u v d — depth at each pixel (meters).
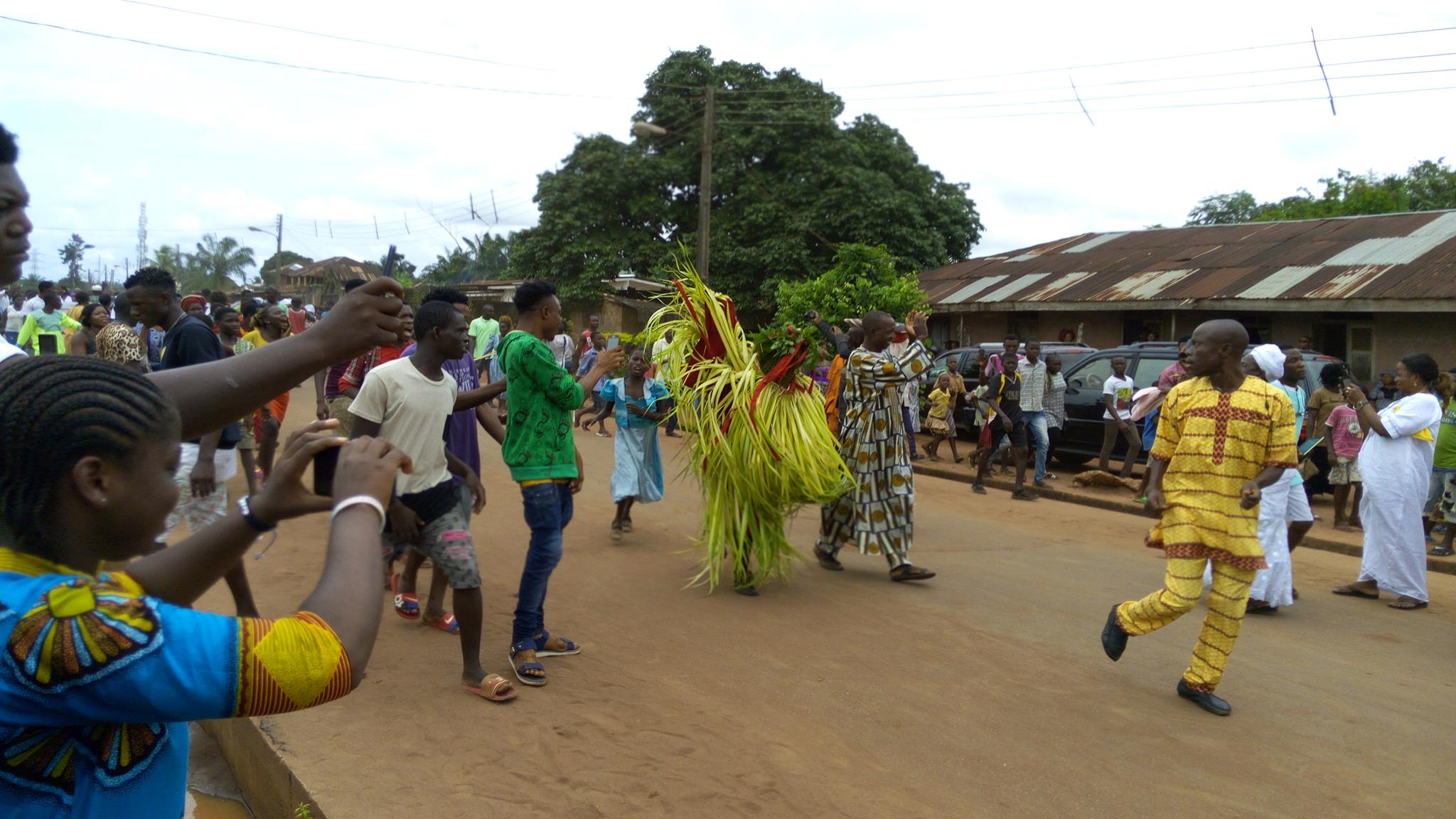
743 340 6.25
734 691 4.50
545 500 4.49
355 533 1.44
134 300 5.43
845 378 6.73
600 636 5.23
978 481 11.20
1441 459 8.45
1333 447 9.45
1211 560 4.51
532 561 4.52
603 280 25.39
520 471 4.50
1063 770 3.83
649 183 26.64
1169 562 4.60
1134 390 11.84
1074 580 6.94
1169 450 4.76
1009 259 21.97
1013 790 3.64
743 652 5.06
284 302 17.48
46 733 1.27
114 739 1.33
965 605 6.14
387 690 4.29
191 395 1.74
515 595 5.94
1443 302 12.51
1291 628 6.05
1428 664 5.36
